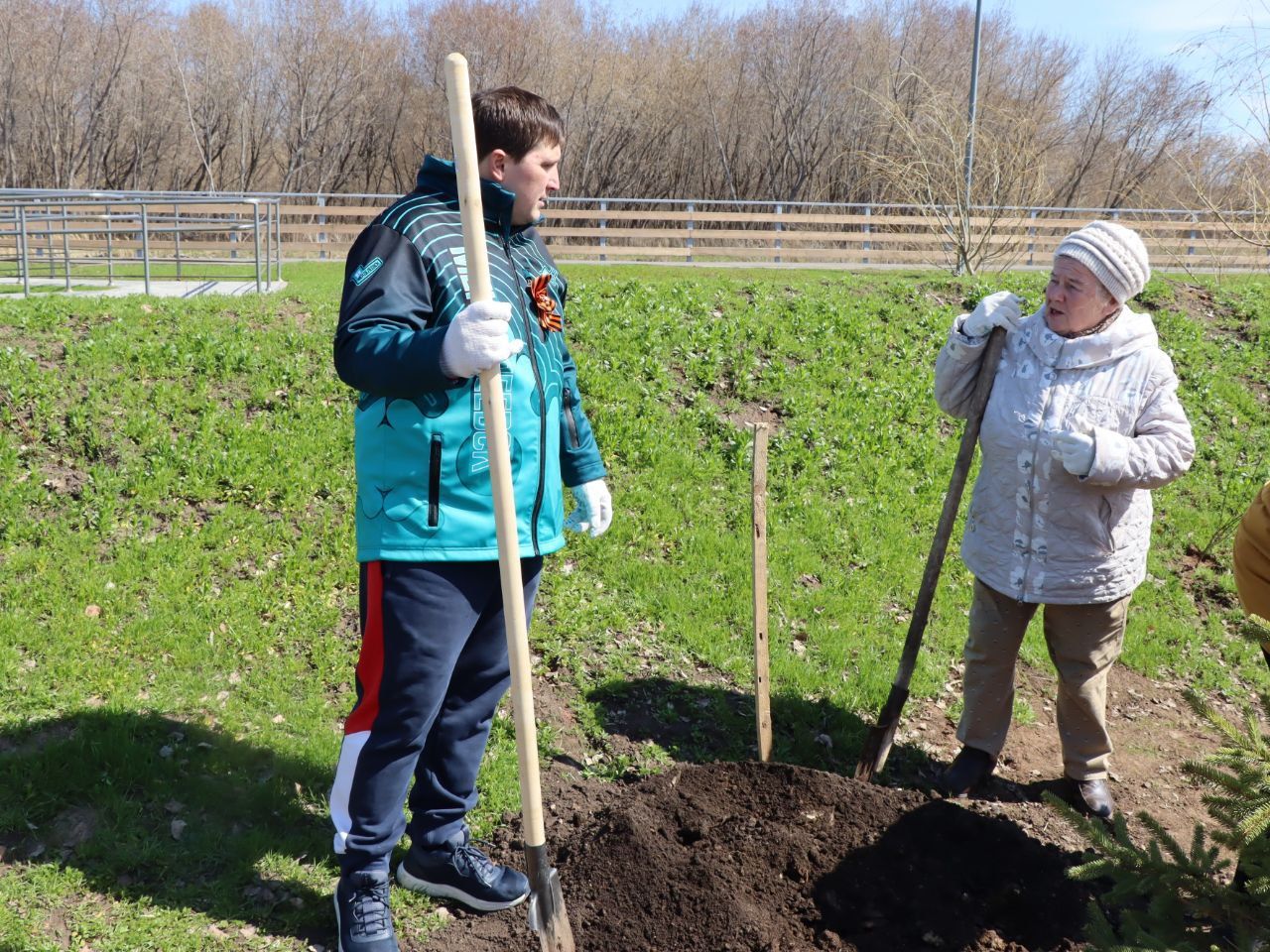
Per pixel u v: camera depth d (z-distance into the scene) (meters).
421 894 3.15
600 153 40.88
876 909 3.06
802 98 40.66
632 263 22.25
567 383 3.20
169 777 3.41
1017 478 3.71
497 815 3.57
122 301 7.49
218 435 5.69
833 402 7.38
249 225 9.62
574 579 5.07
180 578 4.52
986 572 3.87
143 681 3.90
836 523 6.03
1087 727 3.99
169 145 42.03
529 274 2.94
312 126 41.38
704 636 4.79
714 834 3.29
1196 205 19.42
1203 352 9.08
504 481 2.49
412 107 41.62
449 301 2.68
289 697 3.98
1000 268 15.67
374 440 2.73
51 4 39.84
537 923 2.66
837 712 4.47
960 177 14.22
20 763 3.30
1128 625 5.61
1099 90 35.19
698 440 6.64
